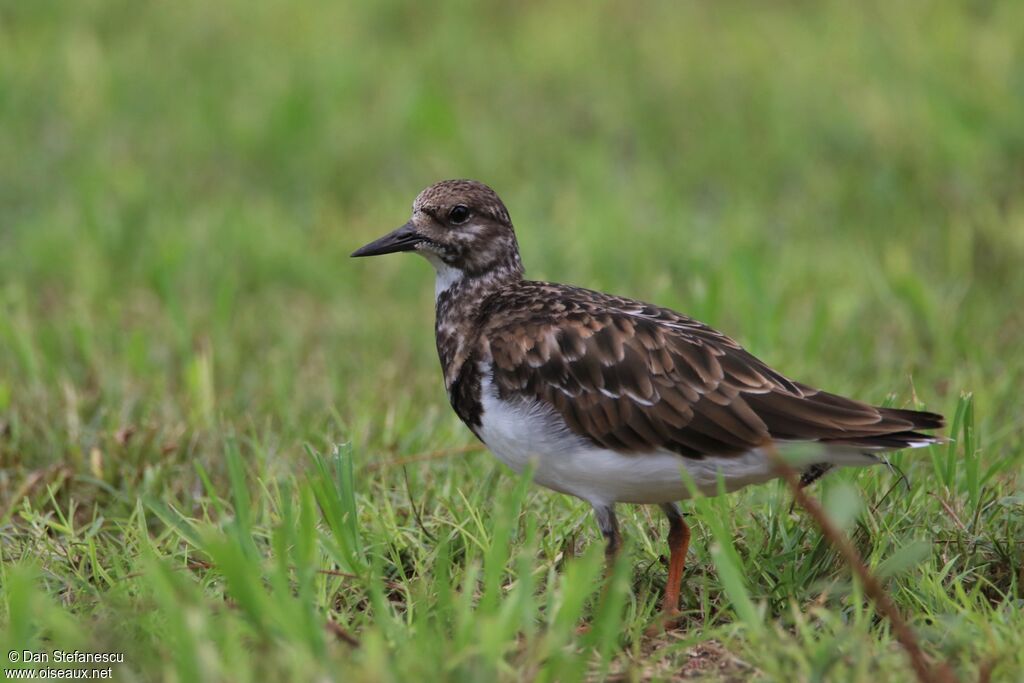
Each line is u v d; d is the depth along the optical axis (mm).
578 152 19344
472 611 8398
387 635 7949
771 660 7625
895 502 9578
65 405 12156
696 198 18594
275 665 7234
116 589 8516
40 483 10820
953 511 9445
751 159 19094
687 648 8344
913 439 8547
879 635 8227
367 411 11961
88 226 16719
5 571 9023
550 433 9039
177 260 15859
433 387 13141
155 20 23734
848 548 7805
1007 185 17516
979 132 18422
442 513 9992
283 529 8031
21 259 16188
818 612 7977
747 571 8961
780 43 22484
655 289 14672
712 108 20625
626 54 22578
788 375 13039
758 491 10148
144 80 21438
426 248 10211
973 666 7695
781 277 15461
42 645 8398
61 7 23906
